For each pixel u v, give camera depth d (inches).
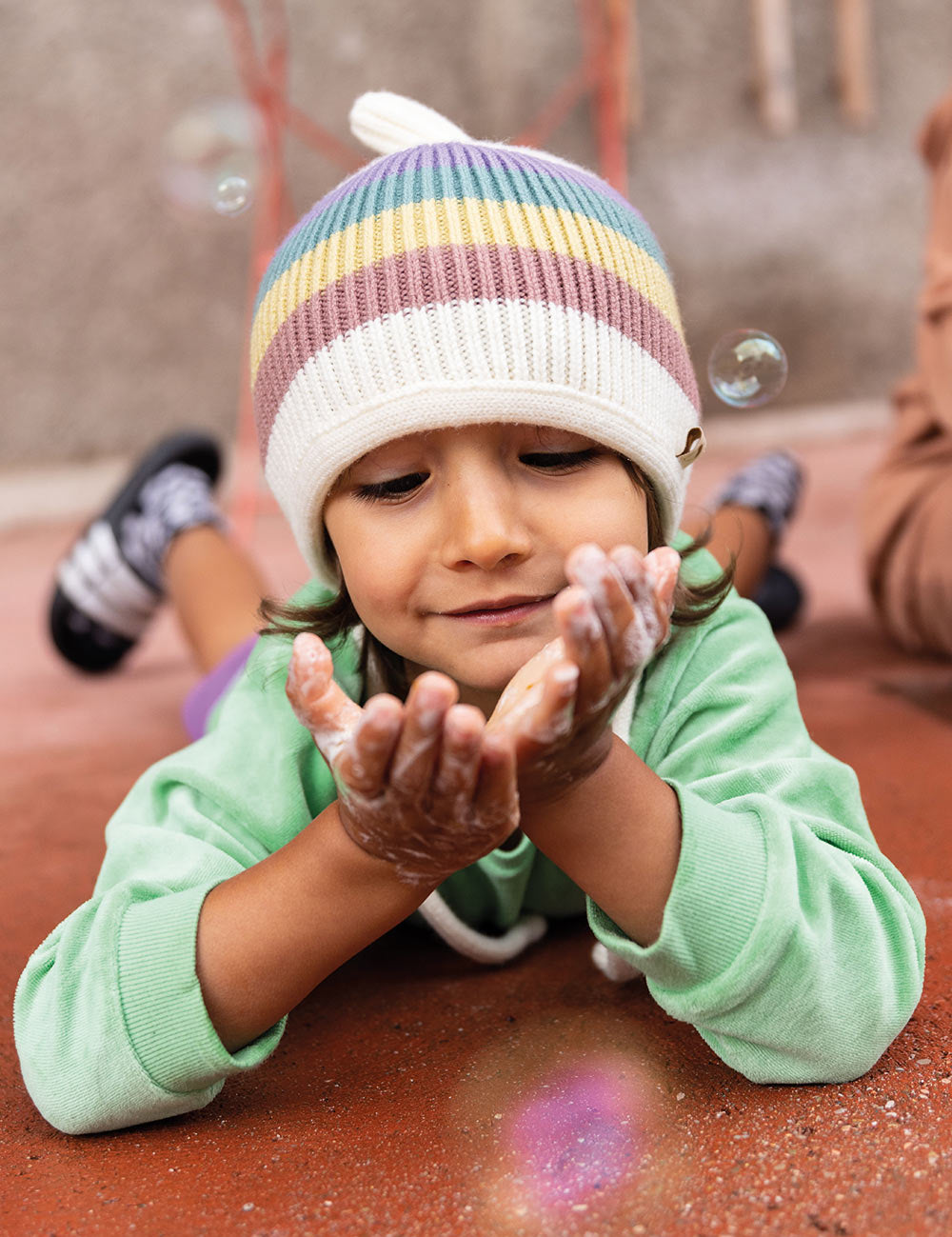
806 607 107.8
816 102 233.5
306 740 42.6
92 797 68.8
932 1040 36.6
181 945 34.6
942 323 80.0
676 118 226.1
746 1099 34.3
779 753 40.3
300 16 215.2
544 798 33.1
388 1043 39.9
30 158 212.7
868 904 35.5
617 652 30.8
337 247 40.9
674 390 42.6
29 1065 35.9
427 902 43.1
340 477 40.4
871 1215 28.9
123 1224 31.0
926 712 73.5
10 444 216.1
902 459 86.3
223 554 79.4
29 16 210.4
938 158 84.7
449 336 38.7
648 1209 29.9
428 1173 32.1
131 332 219.0
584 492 39.1
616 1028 39.0
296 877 34.3
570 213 41.3
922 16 238.4
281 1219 30.7
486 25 223.8
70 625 95.9
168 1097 34.6
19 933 50.9
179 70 214.2
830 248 232.2
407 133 46.6
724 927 33.4
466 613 38.0
